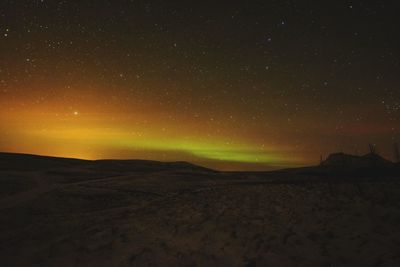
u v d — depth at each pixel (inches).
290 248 276.2
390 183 523.8
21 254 339.0
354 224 317.7
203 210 476.7
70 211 637.9
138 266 271.4
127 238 356.5
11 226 521.0
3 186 904.9
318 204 429.4
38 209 652.1
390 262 221.5
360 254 243.8
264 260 257.4
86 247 337.7
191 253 291.4
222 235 335.6
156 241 336.8
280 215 396.8
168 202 605.6
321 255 253.1
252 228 350.0
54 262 301.4
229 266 255.0
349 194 470.0
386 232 281.6
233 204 502.9
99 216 534.3
